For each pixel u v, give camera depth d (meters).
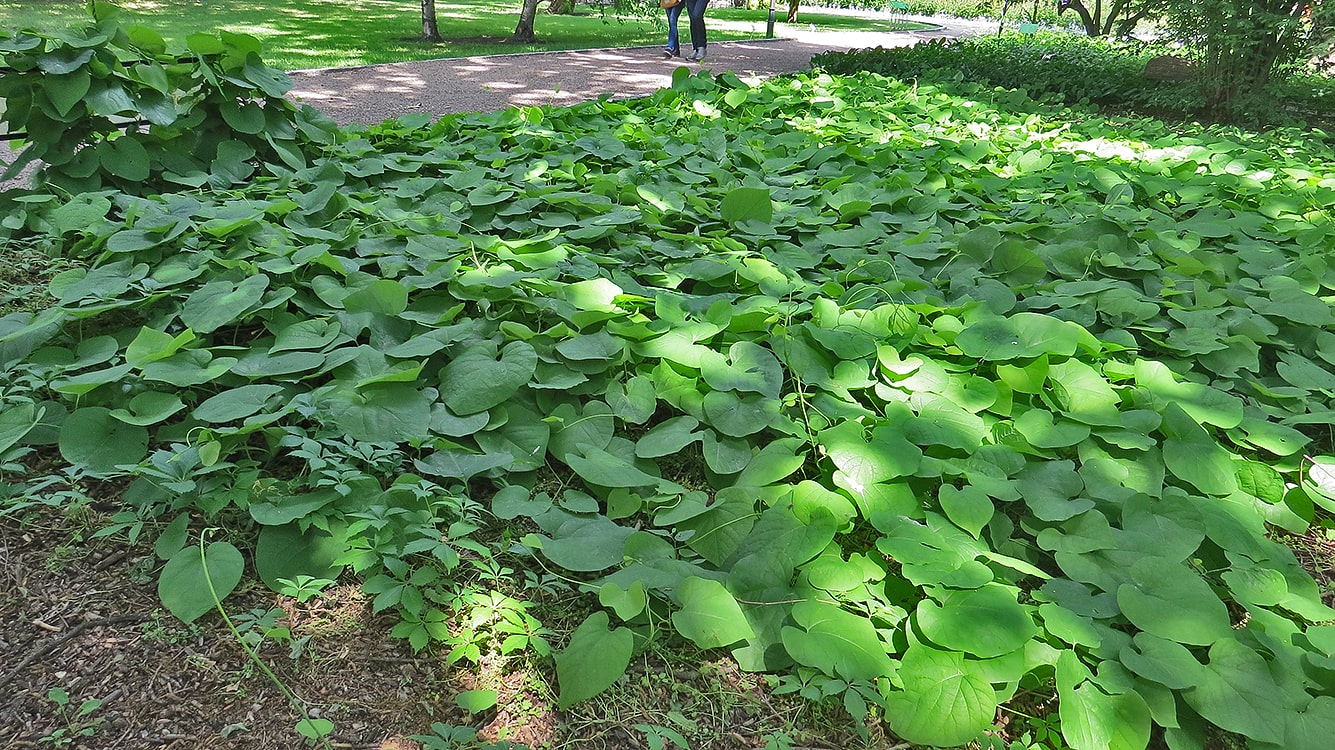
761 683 1.94
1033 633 1.85
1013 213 4.57
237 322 2.96
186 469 2.16
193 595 1.92
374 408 2.46
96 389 2.51
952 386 2.78
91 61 3.88
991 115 7.57
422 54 12.82
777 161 5.37
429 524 2.13
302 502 2.13
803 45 19.62
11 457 2.23
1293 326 3.45
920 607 1.92
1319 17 8.95
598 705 1.85
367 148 4.89
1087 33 21.34
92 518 2.16
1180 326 3.45
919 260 3.92
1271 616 2.05
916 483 2.46
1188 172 5.70
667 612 2.06
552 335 2.87
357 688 1.83
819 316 3.06
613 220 3.94
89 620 1.91
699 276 3.48
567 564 2.09
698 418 2.69
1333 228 4.51
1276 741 1.74
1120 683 1.84
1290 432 2.68
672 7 14.71
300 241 3.50
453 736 1.66
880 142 6.06
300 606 2.01
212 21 14.69
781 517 2.21
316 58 11.66
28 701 1.72
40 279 3.34
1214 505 2.38
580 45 15.87
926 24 34.31
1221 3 8.94
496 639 1.97
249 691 1.80
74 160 3.94
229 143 4.42
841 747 1.81
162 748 1.66
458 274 3.23
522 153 5.10
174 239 3.25
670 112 6.75
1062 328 2.84
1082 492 2.40
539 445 2.57
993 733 1.85
